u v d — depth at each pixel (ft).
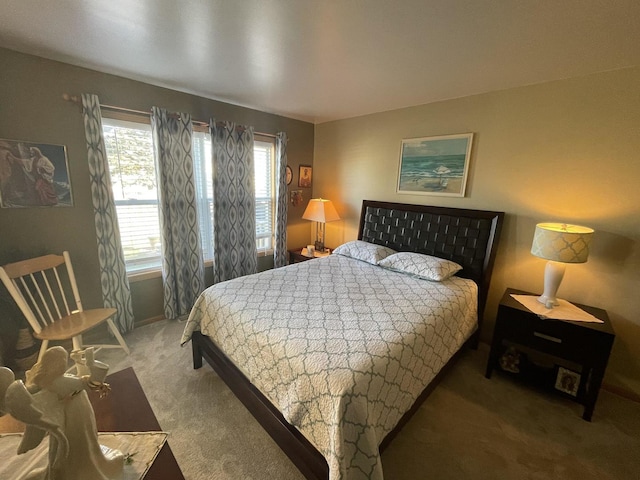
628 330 6.54
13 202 6.48
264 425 4.98
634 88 5.99
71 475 2.43
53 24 5.08
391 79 7.36
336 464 3.49
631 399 6.56
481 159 8.34
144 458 3.03
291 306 5.98
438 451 5.10
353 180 11.82
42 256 6.67
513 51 5.61
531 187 7.57
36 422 2.15
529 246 7.79
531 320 6.41
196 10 4.57
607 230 6.59
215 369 6.46
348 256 10.14
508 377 7.07
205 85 8.21
